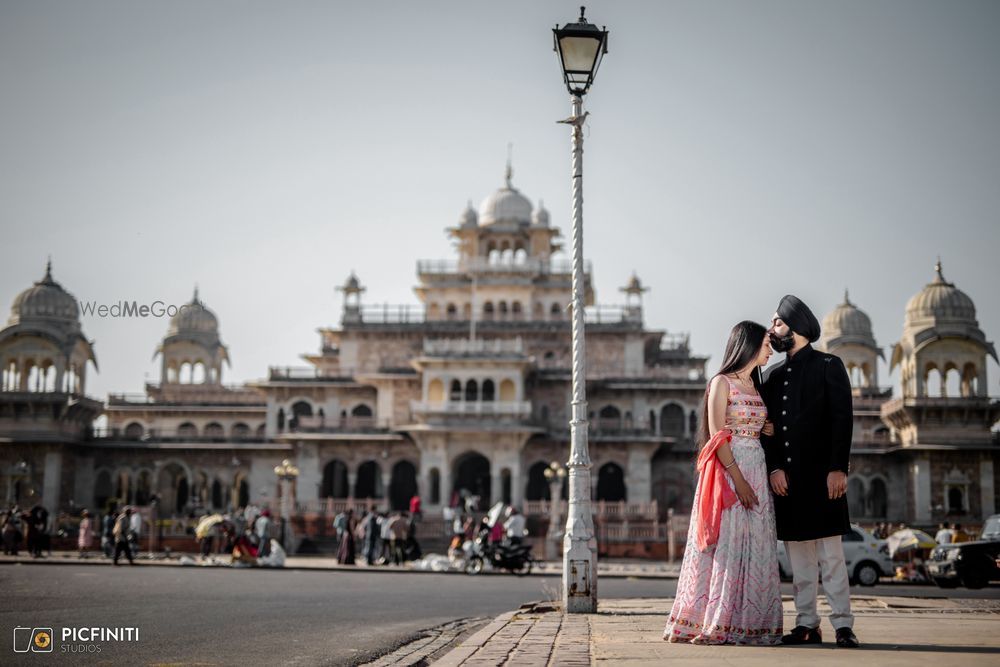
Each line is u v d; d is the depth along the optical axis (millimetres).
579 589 17922
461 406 74688
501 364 76062
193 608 20859
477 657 11508
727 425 10961
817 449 10836
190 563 43031
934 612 16812
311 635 16281
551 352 83750
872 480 78125
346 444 79188
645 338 84938
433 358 75375
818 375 10977
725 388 11000
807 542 10859
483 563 41625
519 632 14602
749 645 10484
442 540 62375
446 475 75812
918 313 76500
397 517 46219
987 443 73188
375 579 34875
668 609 18734
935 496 73312
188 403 95500
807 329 11195
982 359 74000
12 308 81312
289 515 65938
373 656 13781
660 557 58375
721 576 10656
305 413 83625
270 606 22031
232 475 83312
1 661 12711
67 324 81188
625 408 81500
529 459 78188
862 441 78500
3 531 50125
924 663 8742
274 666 12484
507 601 25328
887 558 34781
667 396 81438
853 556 34594
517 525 41156
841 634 10297
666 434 81812
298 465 79188
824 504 10648
